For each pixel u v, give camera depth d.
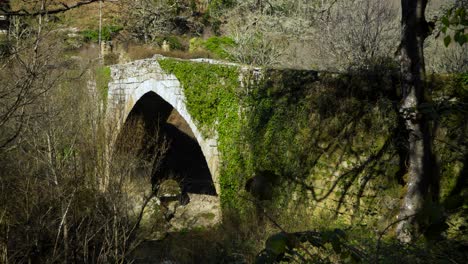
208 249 9.92
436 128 7.13
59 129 10.50
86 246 8.81
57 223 9.05
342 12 15.05
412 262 2.14
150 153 17.70
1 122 4.60
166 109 16.64
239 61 18.56
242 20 20.64
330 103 8.75
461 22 2.32
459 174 6.80
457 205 1.31
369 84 8.24
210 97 10.97
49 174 9.46
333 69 14.19
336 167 8.60
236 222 9.86
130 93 15.59
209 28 24.03
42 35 5.17
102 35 22.55
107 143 12.56
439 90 7.21
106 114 16.17
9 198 8.37
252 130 10.03
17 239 8.33
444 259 1.93
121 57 21.98
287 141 9.41
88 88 15.05
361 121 8.28
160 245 11.84
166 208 15.36
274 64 17.59
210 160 11.06
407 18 5.31
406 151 7.59
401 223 5.42
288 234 1.39
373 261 1.62
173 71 12.27
